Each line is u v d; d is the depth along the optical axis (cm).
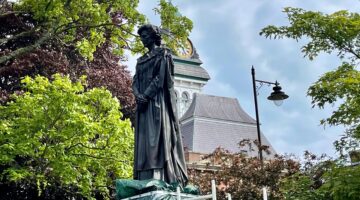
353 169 1395
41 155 2308
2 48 2866
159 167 1204
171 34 2588
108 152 2417
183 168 1252
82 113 2441
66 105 2284
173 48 2598
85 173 2417
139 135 1240
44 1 2480
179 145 1261
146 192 1132
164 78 1254
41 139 2406
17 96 2408
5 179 2506
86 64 2927
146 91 1243
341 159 1475
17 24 2819
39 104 2312
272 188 2545
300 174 2148
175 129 1259
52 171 2375
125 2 2569
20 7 2791
